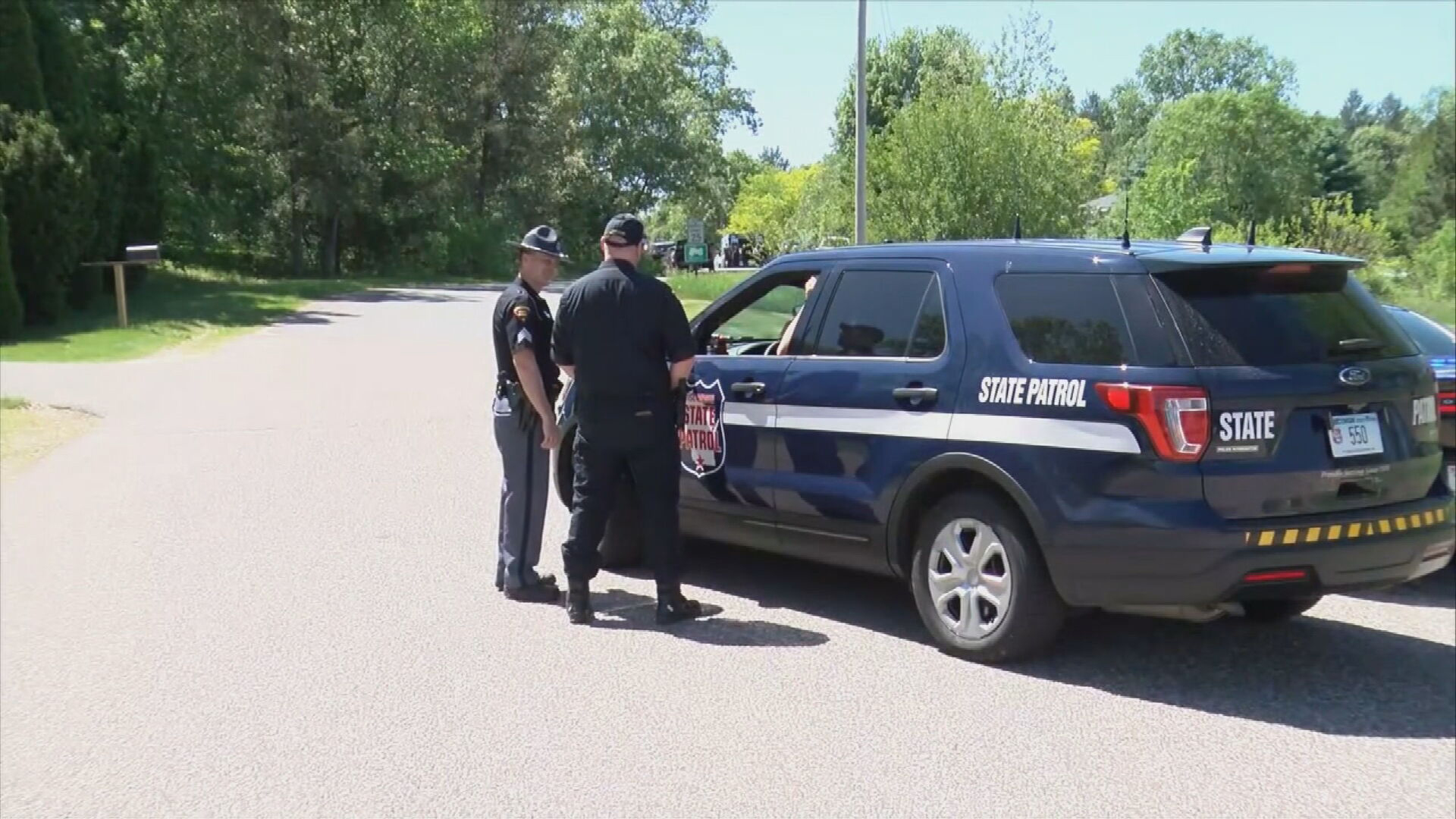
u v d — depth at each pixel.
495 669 5.65
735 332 7.66
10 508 8.99
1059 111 24.28
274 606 6.63
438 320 26.53
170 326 22.95
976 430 5.48
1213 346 5.04
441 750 4.77
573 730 4.95
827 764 4.62
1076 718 5.06
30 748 4.85
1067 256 5.45
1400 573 5.28
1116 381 5.07
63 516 8.75
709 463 6.72
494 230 54.50
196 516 8.73
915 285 6.00
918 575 5.82
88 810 4.33
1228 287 5.23
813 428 6.17
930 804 4.30
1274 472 4.96
